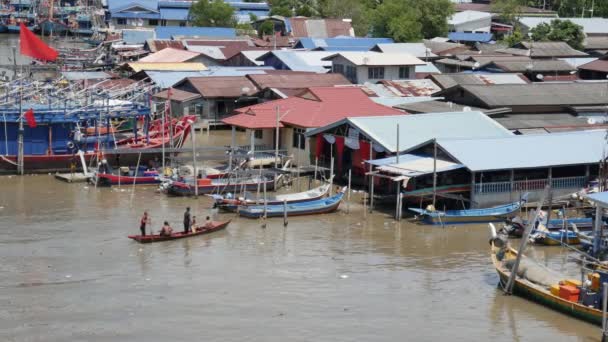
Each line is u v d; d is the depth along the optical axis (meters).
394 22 187.12
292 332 50.94
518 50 161.25
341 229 72.69
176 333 50.41
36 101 98.12
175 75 134.75
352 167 88.81
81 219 74.00
